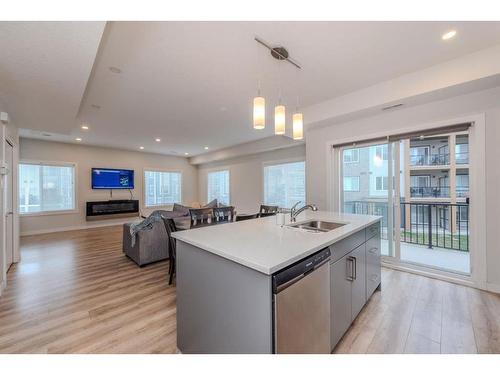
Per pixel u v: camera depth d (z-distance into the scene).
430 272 2.98
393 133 3.19
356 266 1.93
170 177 8.76
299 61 2.37
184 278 1.61
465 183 3.09
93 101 3.34
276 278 1.09
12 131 3.38
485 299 2.33
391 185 3.35
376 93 2.95
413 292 2.51
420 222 3.94
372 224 2.33
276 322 1.08
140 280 2.92
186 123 4.52
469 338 1.73
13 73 2.00
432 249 3.82
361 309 2.06
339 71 2.60
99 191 7.04
